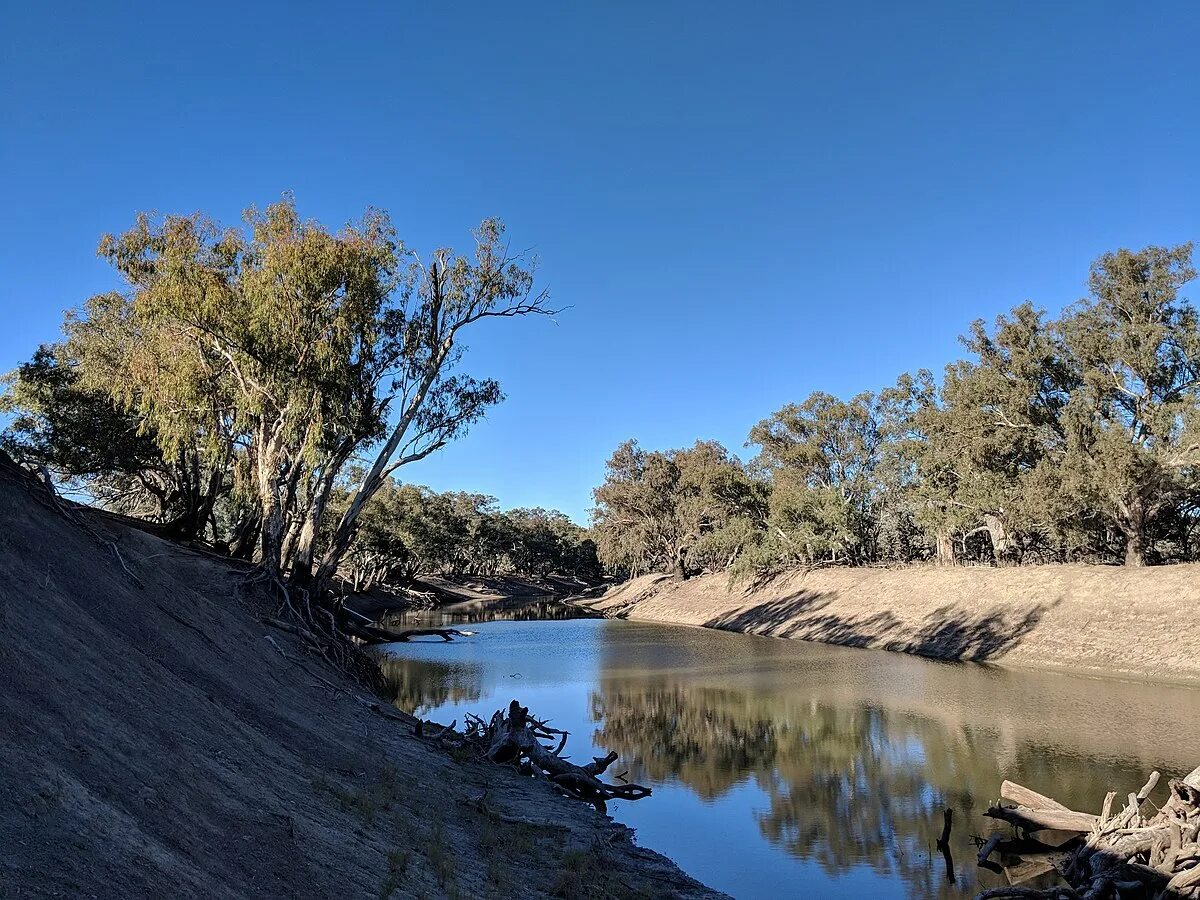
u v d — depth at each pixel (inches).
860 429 2763.3
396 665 1496.1
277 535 1031.0
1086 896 402.3
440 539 3676.2
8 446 1192.8
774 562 2847.0
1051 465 1641.2
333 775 454.3
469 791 560.7
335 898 267.4
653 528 3939.5
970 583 1872.5
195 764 318.7
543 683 1295.5
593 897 383.9
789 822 581.0
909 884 462.0
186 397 1027.3
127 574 560.7
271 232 1048.8
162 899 206.8
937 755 766.5
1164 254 1555.1
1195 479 1503.4
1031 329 1747.0
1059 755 741.3
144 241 1063.6
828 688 1218.6
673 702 1120.2
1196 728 832.3
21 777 222.5
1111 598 1480.1
